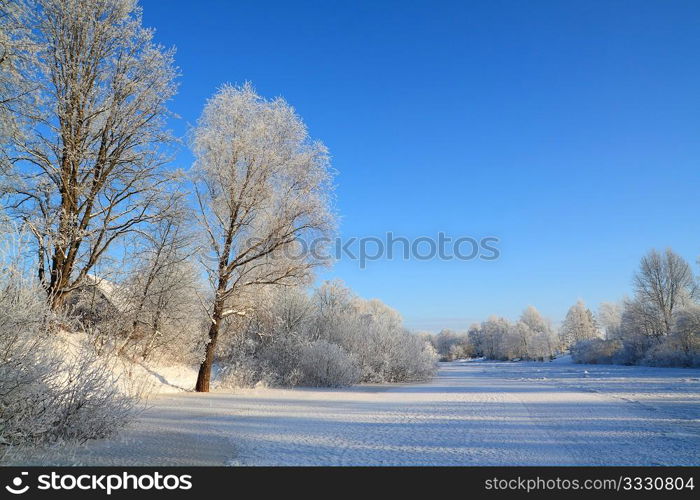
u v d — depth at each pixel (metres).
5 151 12.96
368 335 37.00
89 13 15.02
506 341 122.88
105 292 18.19
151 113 16.59
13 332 7.36
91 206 15.38
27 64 12.72
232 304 22.22
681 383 28.25
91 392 8.61
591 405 16.58
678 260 64.94
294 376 26.66
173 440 8.97
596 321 117.25
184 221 18.58
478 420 12.62
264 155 19.77
